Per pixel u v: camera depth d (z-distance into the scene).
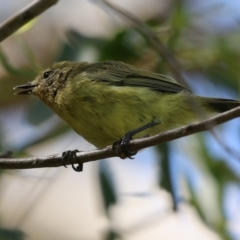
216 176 12.74
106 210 12.12
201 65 13.31
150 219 14.98
